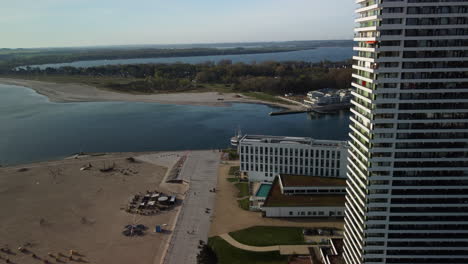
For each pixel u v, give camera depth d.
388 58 91.38
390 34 90.12
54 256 133.25
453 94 93.75
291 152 191.12
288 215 159.25
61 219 161.50
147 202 176.50
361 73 101.50
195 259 130.50
